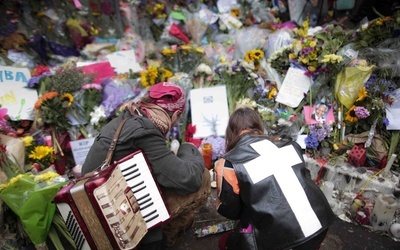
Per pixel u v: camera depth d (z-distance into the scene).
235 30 3.46
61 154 2.36
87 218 1.25
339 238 1.96
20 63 2.90
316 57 2.53
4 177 1.76
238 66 2.77
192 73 2.96
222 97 2.73
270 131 2.53
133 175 1.37
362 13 3.24
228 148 1.58
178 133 2.67
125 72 3.08
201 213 2.21
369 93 2.33
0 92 2.42
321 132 2.37
